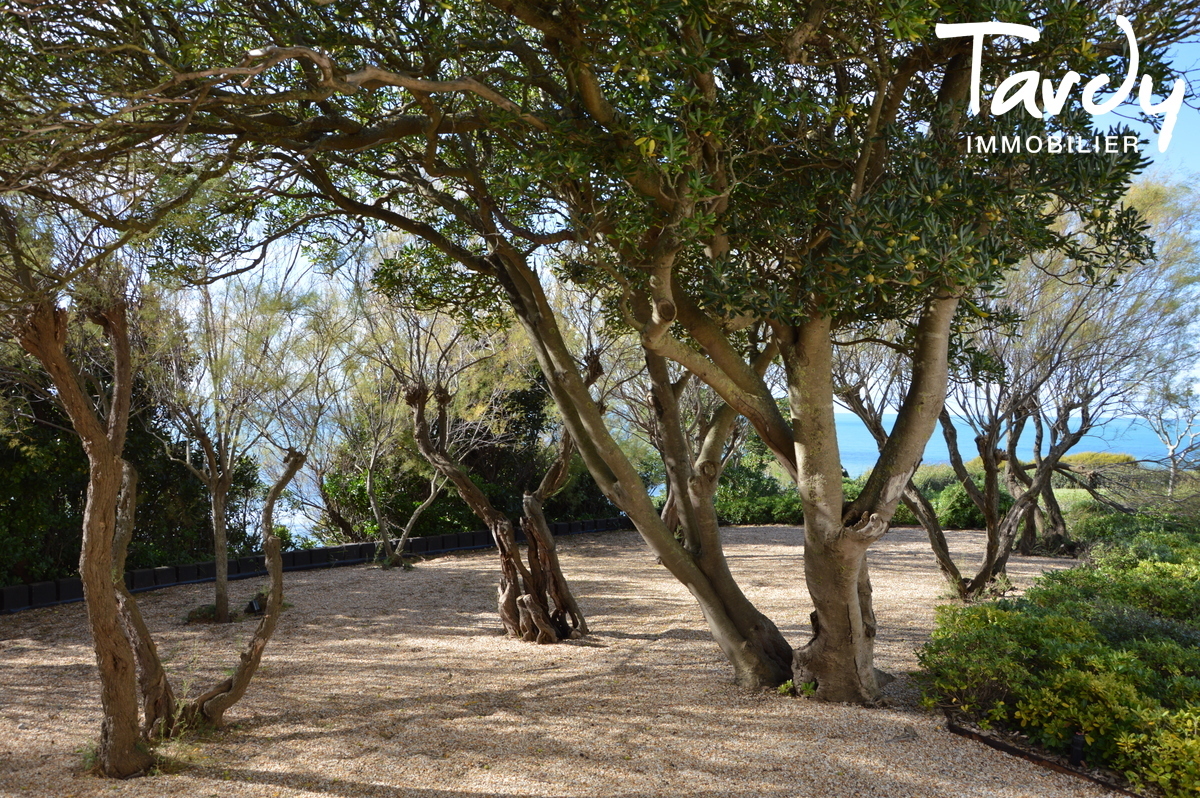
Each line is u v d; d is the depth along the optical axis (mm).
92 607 3791
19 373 7332
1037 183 3785
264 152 4664
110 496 3840
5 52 3471
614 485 5324
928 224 3469
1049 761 3811
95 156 3646
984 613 5094
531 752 4066
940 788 3568
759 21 4145
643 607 8094
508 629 6871
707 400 12125
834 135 4676
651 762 3900
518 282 5613
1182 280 8914
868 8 3729
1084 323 8859
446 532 13453
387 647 6527
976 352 5875
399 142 5672
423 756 4035
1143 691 4070
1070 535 12117
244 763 3967
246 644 6652
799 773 3730
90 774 3842
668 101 3754
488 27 4832
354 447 11688
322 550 11211
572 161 3715
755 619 5262
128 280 5633
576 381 5312
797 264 4398
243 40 4551
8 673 5828
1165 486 11656
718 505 17047
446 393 7324
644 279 4680
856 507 4484
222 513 7691
